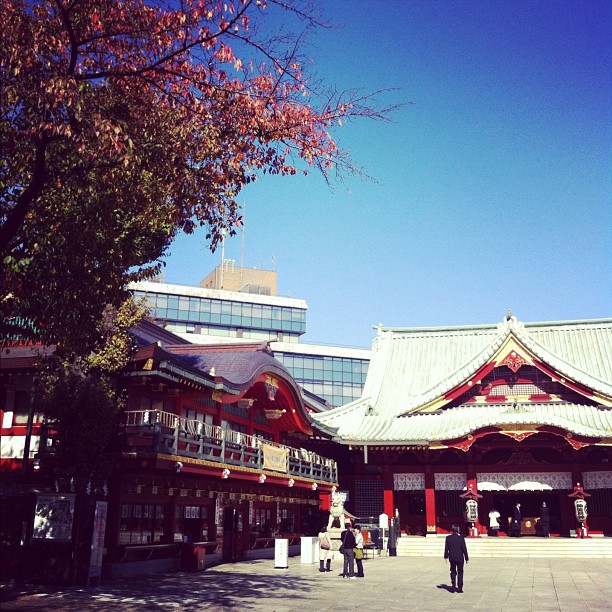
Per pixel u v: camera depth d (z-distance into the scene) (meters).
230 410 37.28
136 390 28.05
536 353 50.12
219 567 31.70
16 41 15.16
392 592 22.31
